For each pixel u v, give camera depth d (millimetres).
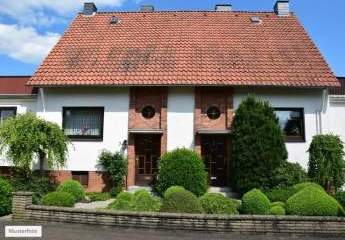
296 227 10547
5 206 12930
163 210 11391
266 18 23516
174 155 17203
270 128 17344
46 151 17844
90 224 11383
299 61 20188
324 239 10211
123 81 19266
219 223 10703
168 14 23969
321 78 19125
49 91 20062
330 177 17188
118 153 19297
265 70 19641
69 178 19453
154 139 19766
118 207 12312
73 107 19922
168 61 20297
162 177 17016
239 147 17422
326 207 11070
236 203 12875
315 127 19188
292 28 22578
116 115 19656
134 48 21375
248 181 17000
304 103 19297
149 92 19719
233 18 23516
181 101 19500
